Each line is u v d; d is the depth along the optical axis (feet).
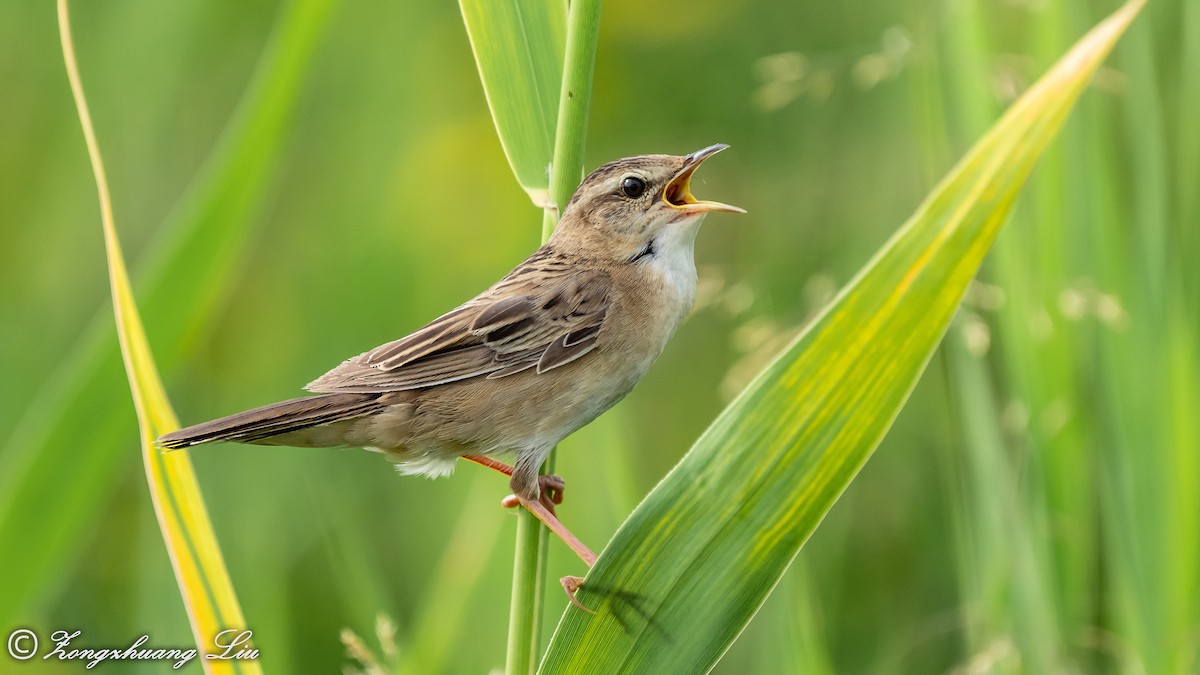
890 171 37.78
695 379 42.80
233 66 44.60
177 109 43.65
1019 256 29.91
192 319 28.68
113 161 42.52
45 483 26.30
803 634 27.61
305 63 28.48
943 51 31.27
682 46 45.24
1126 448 28.66
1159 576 28.02
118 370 26.68
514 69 22.75
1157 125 29.01
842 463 19.20
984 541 29.22
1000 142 18.10
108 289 42.01
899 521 37.45
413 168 45.62
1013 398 30.32
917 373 18.81
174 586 29.63
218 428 22.63
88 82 42.68
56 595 36.76
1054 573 29.04
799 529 19.40
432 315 42.96
